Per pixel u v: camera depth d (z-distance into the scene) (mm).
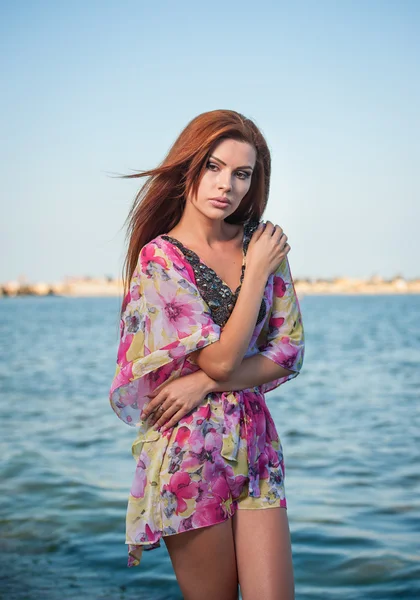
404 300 187875
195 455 2732
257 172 3084
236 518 2807
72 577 5129
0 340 47156
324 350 34531
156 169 2871
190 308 2775
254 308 2762
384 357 29906
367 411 14867
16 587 4883
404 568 5152
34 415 14180
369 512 6656
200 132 2822
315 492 7516
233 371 2738
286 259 3029
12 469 8648
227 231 3012
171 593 4863
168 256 2824
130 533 2809
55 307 167750
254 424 2846
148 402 2879
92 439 11117
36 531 6156
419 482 7977
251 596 2715
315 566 5258
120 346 2906
